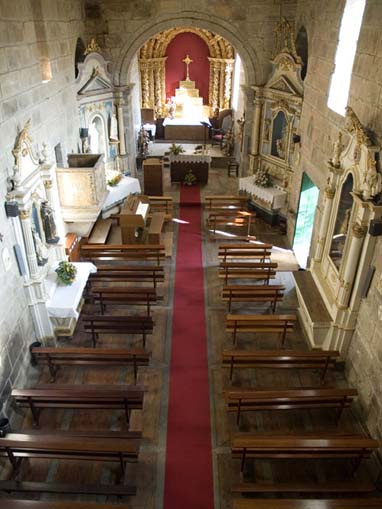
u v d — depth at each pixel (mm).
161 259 12875
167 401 8242
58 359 8461
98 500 6562
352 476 6953
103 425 7746
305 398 7348
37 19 10234
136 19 15320
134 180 16078
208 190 18375
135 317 9344
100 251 12578
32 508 5711
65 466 7039
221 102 24375
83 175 10852
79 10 14336
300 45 14172
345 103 9469
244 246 11930
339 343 8828
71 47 13094
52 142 10859
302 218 13391
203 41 23844
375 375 7473
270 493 6652
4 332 7586
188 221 15555
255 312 10781
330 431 7496
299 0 13859
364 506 5762
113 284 11859
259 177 15805
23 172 8281
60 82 11758
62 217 11359
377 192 7223
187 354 9398
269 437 6453
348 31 9594
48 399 7512
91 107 14930
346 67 9680
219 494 6656
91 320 9266
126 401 7422
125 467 7004
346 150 8625
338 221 9164
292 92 13758
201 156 18453
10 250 7820
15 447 6438
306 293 9805
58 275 9656
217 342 9773
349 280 8180
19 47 8414
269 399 7387
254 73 16047
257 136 16516
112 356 8594
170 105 24562
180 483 6805
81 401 7480
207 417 7938
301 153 13117
